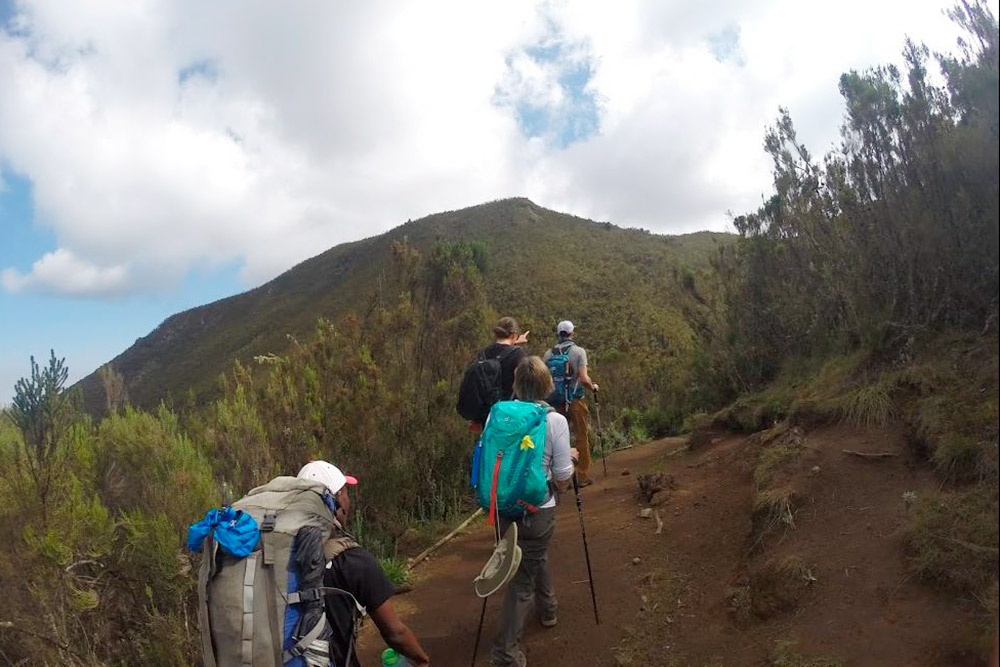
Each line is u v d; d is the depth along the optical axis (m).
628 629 4.25
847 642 3.13
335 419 6.92
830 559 3.68
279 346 76.50
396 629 2.83
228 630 2.43
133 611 4.58
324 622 2.54
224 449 6.12
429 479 7.49
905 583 3.26
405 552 6.55
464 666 4.38
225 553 2.52
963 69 3.81
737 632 3.75
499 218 91.56
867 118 4.88
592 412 12.45
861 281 5.06
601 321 55.84
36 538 3.98
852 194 5.26
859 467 4.24
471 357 8.33
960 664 2.71
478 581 3.56
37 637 3.96
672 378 11.79
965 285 4.07
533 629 4.56
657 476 6.40
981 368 3.94
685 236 84.69
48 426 4.21
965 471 3.57
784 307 7.57
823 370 5.77
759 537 4.28
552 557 5.60
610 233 85.06
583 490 7.38
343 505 3.11
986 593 2.84
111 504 5.22
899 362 4.69
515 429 3.80
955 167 3.60
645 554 5.16
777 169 7.22
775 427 5.72
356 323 8.16
